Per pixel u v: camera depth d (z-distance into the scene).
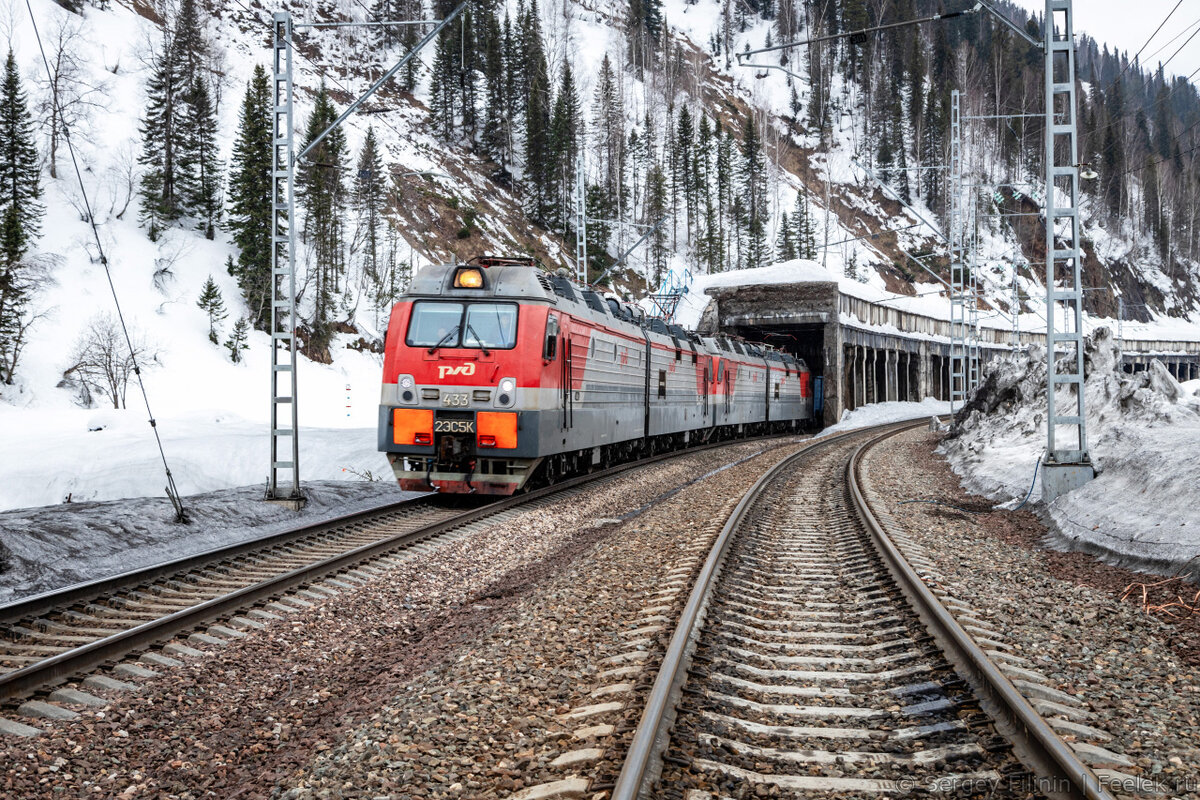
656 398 24.08
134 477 17.50
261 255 63.84
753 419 38.22
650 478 19.98
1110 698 5.46
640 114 137.25
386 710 5.41
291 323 14.91
